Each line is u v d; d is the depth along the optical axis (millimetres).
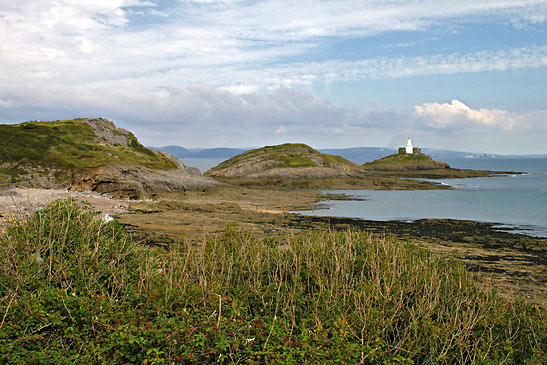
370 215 33000
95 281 7023
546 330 7277
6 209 19984
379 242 10773
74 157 44156
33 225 8062
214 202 39938
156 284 7359
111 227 9422
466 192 55969
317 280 8344
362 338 5961
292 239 10742
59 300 6062
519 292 13062
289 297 7387
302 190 61031
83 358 5094
